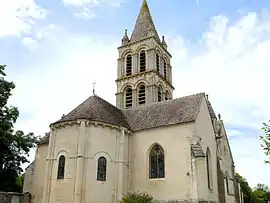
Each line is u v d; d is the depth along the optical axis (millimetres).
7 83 39438
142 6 63531
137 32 60062
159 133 33969
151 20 61219
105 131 32750
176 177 31094
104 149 31969
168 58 61406
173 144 32531
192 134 31844
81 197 28891
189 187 29938
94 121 32125
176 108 36375
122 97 55031
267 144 20266
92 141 31500
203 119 35219
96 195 29875
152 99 51719
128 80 55312
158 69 56531
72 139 31469
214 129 39125
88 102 36094
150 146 34000
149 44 55875
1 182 41250
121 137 33469
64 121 32344
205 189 29281
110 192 30922
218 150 39188
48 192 30719
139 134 35375
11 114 39750
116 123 34000
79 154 30172
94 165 30766
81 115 32719
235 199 41281
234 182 42438
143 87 53781
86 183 29734
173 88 59969
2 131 37594
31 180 38062
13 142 42219
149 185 32469
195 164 30078
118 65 58344
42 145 38094
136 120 37875
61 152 31672
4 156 42031
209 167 34625
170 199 30594
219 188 35312
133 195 28531
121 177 31969
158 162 33250
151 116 37219
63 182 30125
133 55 57031
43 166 36719
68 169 30391
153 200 31203
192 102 36219
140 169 33719
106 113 35781
